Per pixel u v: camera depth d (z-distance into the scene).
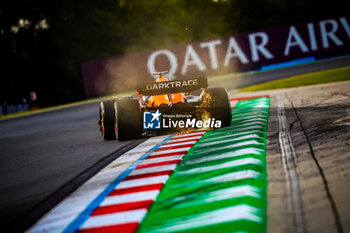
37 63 148.25
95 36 162.12
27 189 15.70
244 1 169.25
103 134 26.81
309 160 13.45
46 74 147.88
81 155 22.09
